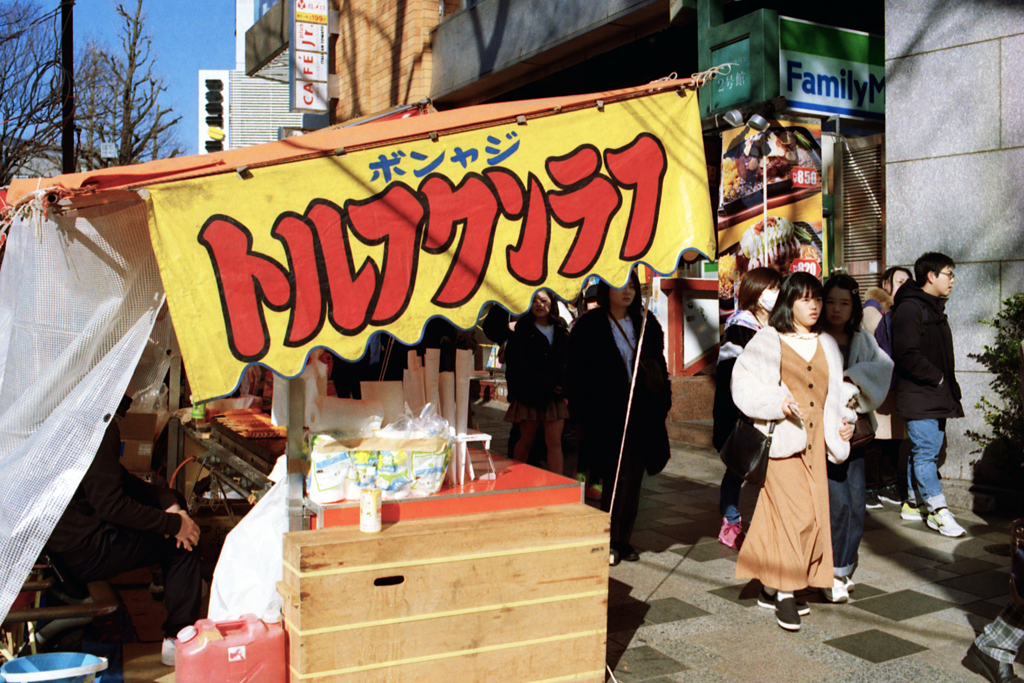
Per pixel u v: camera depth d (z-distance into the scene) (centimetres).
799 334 408
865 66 862
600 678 315
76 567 325
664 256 328
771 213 802
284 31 1445
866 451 662
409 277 287
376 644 277
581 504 329
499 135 304
